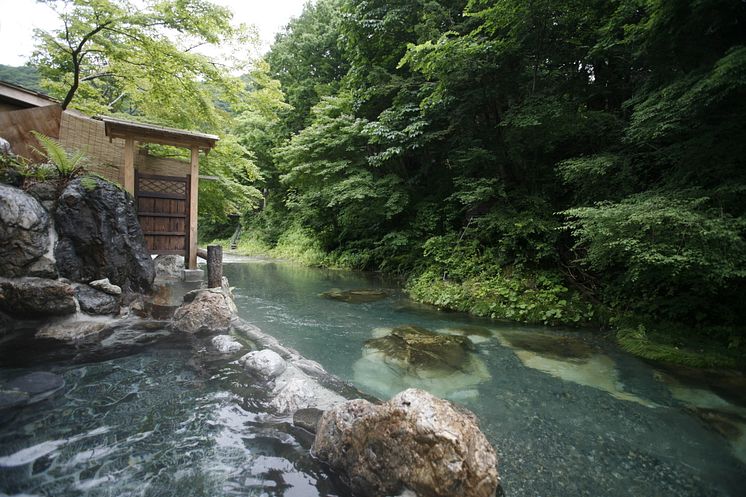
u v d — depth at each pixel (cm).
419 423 199
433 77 932
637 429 304
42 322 445
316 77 1947
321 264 1518
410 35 1073
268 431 269
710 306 530
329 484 216
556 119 703
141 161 740
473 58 764
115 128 582
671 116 463
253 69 798
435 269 894
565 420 318
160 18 671
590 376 413
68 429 260
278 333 560
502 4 693
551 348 503
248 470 226
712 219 396
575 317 614
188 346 432
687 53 498
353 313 696
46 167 513
